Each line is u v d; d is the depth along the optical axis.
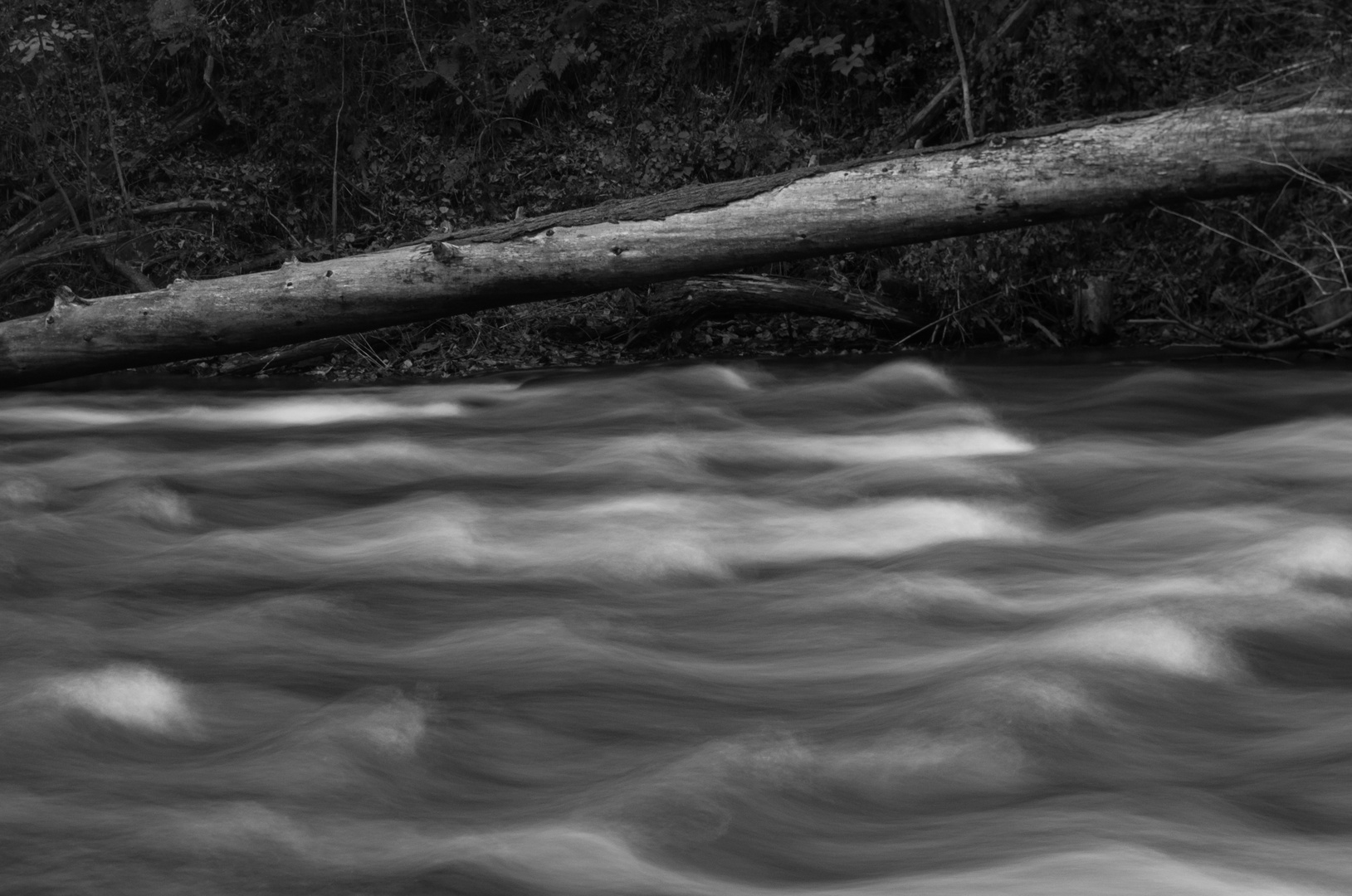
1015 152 10.77
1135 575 5.93
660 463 8.67
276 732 4.33
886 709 4.41
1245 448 8.59
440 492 8.01
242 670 4.91
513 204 15.64
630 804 3.71
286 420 10.99
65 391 12.45
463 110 16.06
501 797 3.85
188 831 3.58
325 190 15.80
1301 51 12.18
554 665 4.92
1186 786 3.85
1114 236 13.10
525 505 7.67
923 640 5.18
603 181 15.45
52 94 15.26
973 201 10.74
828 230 10.85
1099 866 3.35
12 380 11.76
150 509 7.62
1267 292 12.50
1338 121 10.40
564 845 3.46
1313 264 11.97
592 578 6.16
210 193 15.46
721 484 8.14
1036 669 4.59
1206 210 12.69
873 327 13.53
